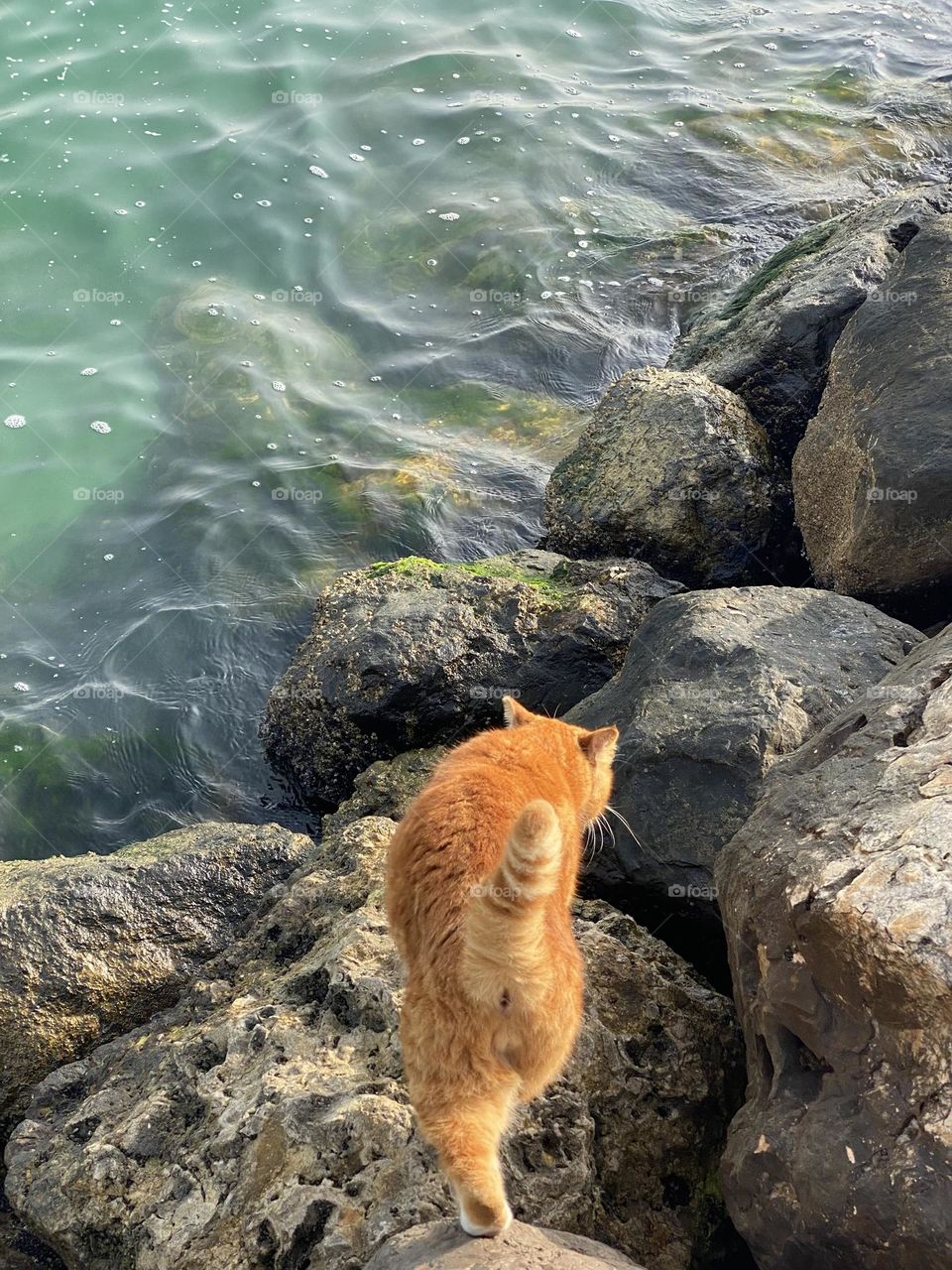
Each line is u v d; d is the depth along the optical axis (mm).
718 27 5055
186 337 3389
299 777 2666
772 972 1747
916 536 2455
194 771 2703
